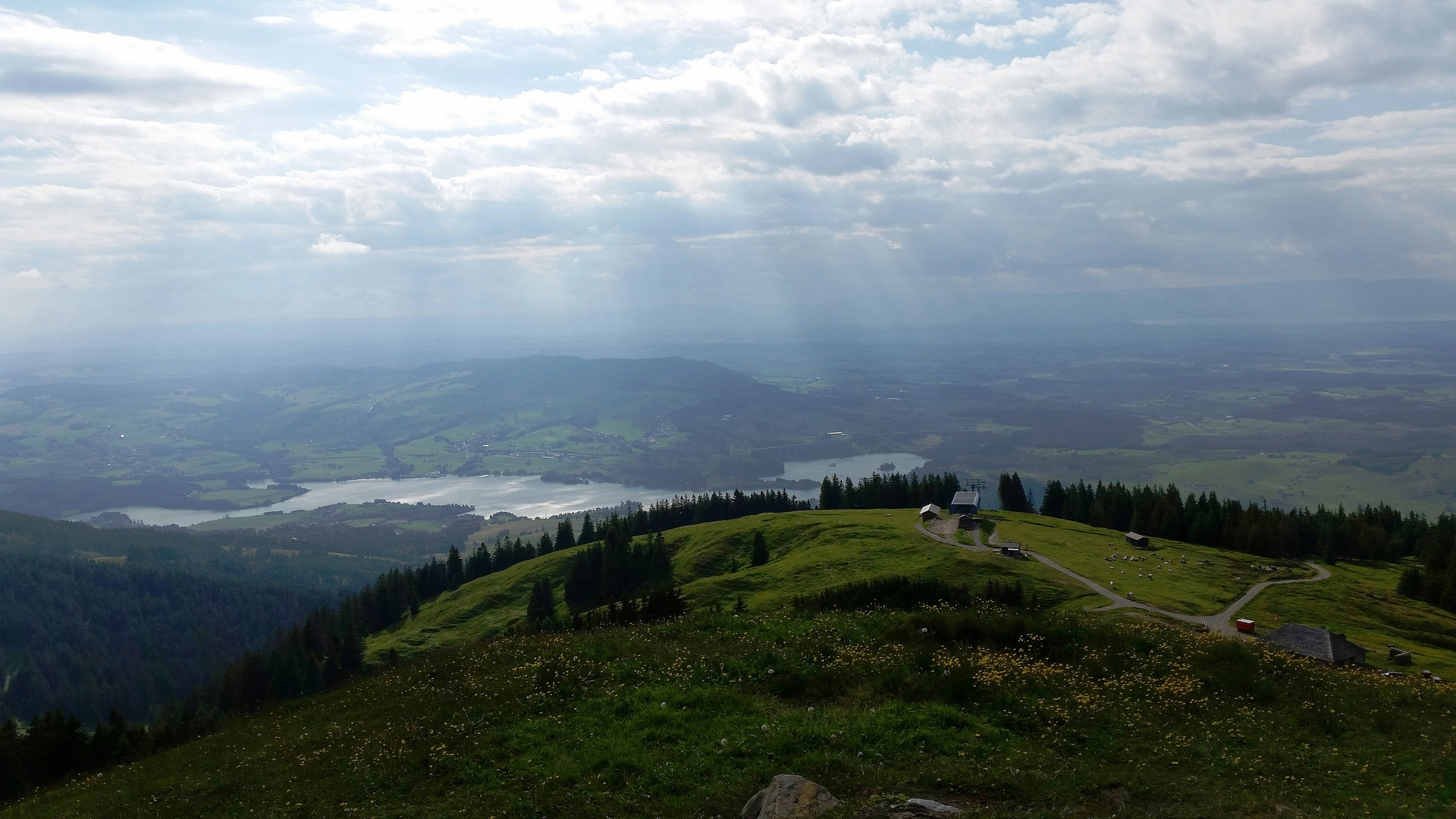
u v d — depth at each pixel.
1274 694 27.77
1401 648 81.25
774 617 39.00
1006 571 105.19
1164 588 100.94
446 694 30.23
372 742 26.67
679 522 187.00
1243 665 30.00
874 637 33.12
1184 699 27.19
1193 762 22.75
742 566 131.12
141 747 48.28
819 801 18.83
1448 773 21.89
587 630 41.31
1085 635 32.66
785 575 110.56
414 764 24.22
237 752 28.88
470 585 156.50
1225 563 119.62
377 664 119.81
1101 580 103.19
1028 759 22.30
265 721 32.97
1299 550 140.62
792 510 181.12
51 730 49.38
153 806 24.81
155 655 185.38
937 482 182.62
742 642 33.12
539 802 21.03
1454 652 83.88
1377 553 140.12
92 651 182.25
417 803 21.88
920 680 27.67
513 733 25.45
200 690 128.62
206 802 24.25
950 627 33.19
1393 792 20.95
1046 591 98.00
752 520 155.00
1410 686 29.86
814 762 21.94
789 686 28.39
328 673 117.38
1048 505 170.50
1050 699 26.69
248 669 111.62
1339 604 99.75
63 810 26.97
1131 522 149.25
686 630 36.75
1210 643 32.25
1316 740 24.45
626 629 38.41
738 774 21.75
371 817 21.30
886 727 24.16
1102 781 21.00
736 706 26.67
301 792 23.61
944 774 21.11
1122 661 30.23
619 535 137.88
